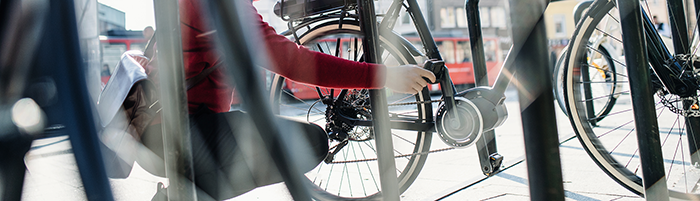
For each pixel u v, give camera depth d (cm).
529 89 65
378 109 90
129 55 101
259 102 80
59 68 64
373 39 91
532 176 67
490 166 148
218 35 78
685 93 137
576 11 176
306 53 92
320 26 179
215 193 96
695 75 139
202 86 99
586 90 256
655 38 137
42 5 62
